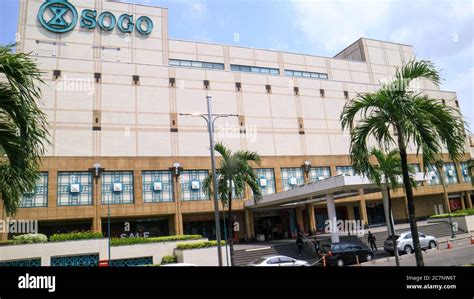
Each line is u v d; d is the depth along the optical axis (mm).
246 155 23875
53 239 23328
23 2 39406
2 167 8688
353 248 24641
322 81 47531
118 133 36031
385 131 11750
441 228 38375
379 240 33125
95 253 23844
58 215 31859
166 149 37625
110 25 42594
